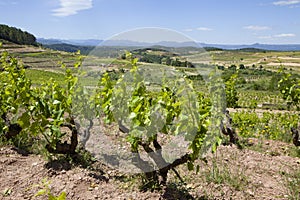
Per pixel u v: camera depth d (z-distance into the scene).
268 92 39.72
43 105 4.25
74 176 3.97
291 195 3.92
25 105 4.52
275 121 11.09
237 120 9.80
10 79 5.13
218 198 3.75
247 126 9.70
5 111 5.09
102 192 3.66
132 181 3.93
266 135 8.30
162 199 3.54
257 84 44.47
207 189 3.96
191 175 4.39
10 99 4.99
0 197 3.46
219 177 4.22
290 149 6.27
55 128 4.20
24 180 3.87
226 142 6.18
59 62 4.86
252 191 4.00
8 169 4.15
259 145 6.35
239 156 5.39
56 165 4.28
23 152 4.88
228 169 4.66
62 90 4.62
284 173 4.65
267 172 4.73
